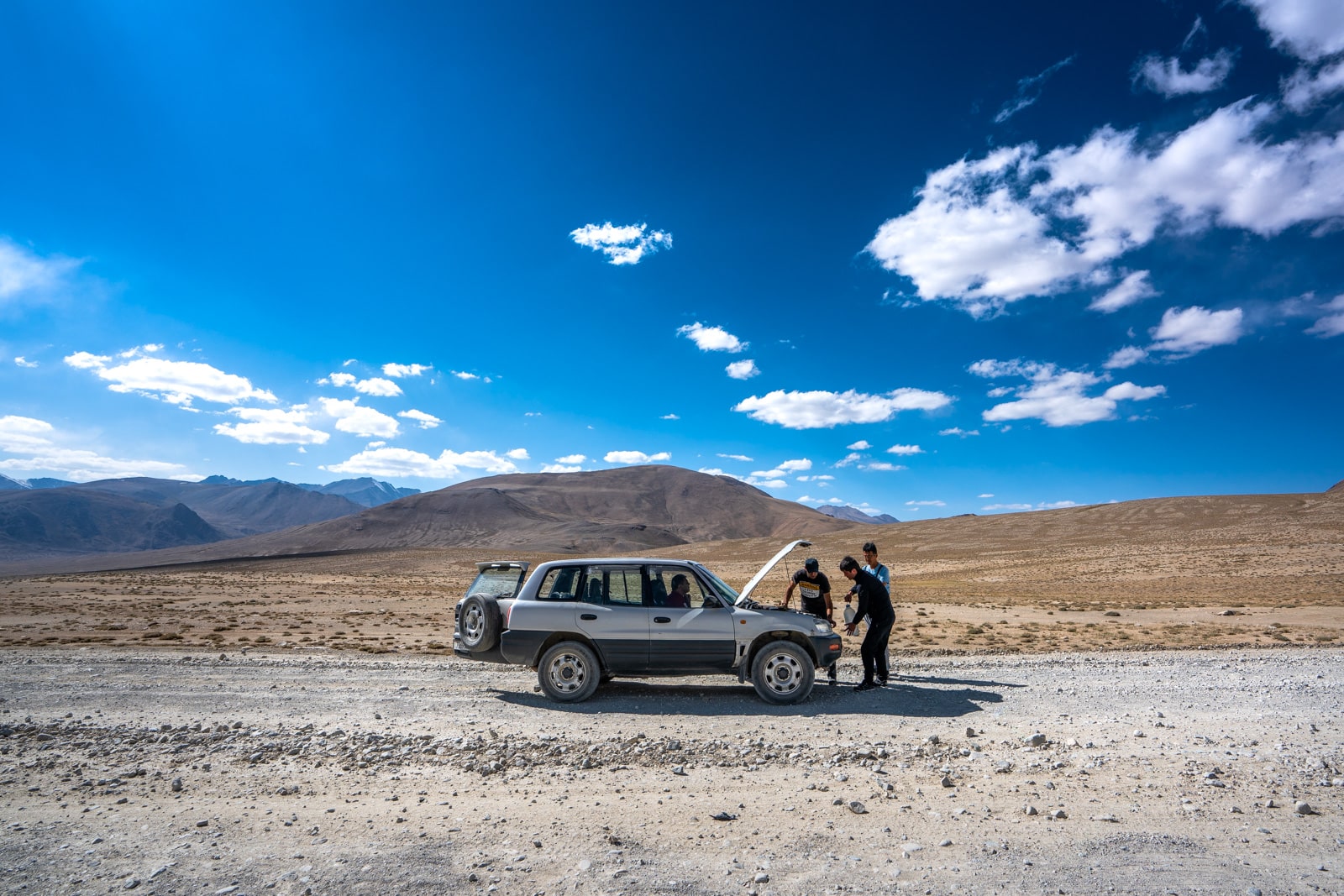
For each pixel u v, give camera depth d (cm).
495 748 710
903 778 622
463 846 473
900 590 4484
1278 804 551
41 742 734
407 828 504
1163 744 735
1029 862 449
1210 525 10694
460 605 1039
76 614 2553
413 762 668
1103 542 9806
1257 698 999
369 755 687
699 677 1158
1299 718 870
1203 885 415
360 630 2120
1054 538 11131
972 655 1494
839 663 1352
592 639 967
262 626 2188
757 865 444
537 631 973
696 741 749
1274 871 434
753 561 10725
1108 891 409
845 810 544
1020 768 650
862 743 741
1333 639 1831
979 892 408
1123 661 1375
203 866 438
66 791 583
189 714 885
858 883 419
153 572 10194
